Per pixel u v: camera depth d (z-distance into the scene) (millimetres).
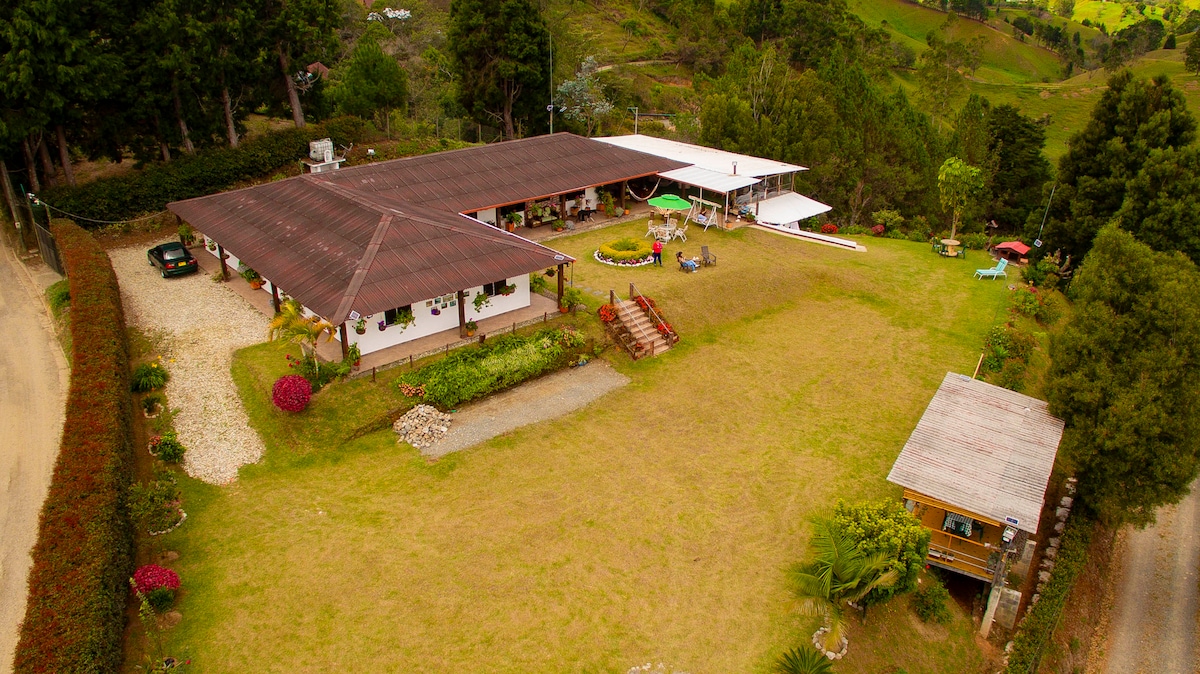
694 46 128500
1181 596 30516
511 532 25641
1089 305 31297
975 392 30891
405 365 32688
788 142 69812
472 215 46656
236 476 27875
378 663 20703
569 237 48938
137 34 47625
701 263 44844
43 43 41781
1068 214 53438
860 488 28641
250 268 36938
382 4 118000
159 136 51219
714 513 27047
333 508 26500
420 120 79375
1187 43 191875
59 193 46406
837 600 21938
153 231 49750
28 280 43094
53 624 18562
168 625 21453
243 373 33031
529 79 71125
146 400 30984
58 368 34000
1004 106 78875
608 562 24594
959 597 26797
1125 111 50812
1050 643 26250
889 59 145375
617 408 33125
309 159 57219
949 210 72125
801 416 33219
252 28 54312
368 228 35625
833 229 60781
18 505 25641
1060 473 34094
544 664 20969
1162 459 28281
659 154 60188
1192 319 28734
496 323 36594
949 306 44594
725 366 37000
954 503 24672
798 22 133125
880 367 37500
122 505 24016
